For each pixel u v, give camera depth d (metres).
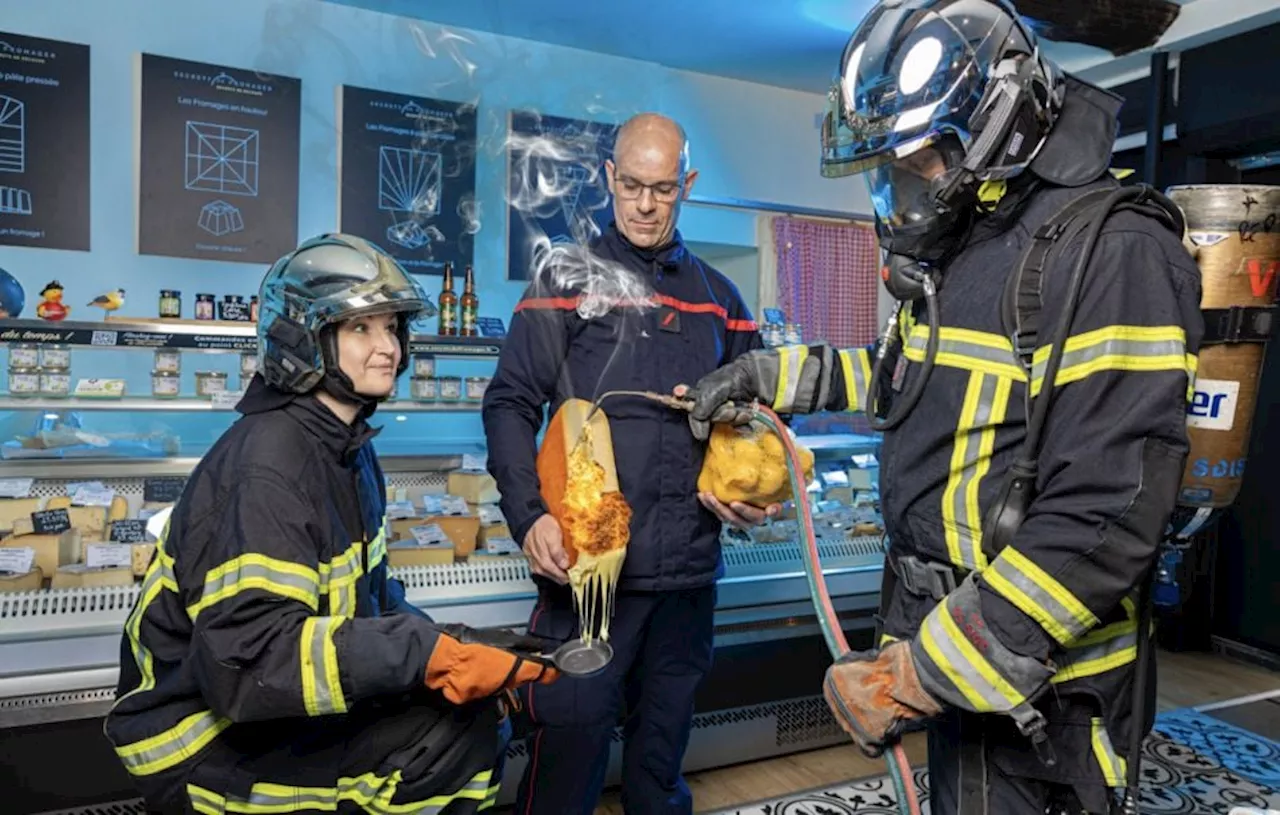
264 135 2.96
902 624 1.42
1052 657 1.22
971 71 1.20
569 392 2.02
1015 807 1.28
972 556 1.27
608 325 2.02
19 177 2.70
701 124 3.77
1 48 2.66
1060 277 1.18
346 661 1.21
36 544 2.23
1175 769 3.01
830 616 1.39
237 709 1.21
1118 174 1.30
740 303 2.25
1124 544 1.08
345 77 3.07
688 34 3.28
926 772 2.87
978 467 1.27
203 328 2.44
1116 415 1.11
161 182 2.84
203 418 2.82
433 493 2.90
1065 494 1.12
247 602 1.21
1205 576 4.19
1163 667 4.04
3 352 2.63
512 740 2.52
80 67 2.75
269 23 2.95
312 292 1.32
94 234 2.80
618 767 2.71
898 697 1.19
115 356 2.76
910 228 1.29
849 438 3.40
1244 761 3.07
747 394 1.86
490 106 3.28
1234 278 1.46
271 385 1.39
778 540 2.96
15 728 2.04
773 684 2.88
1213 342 1.47
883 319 3.95
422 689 1.39
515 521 1.89
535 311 2.04
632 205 1.99
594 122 3.46
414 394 2.73
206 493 1.30
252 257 2.97
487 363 3.20
